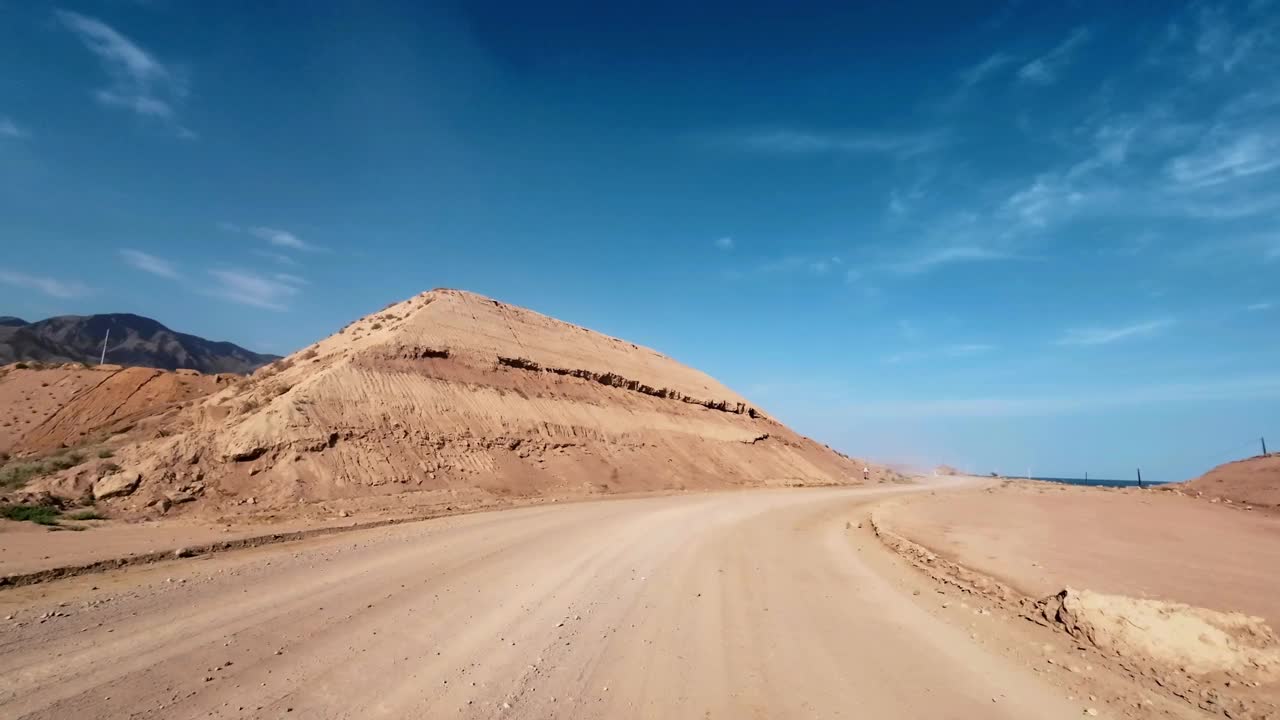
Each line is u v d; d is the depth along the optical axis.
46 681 5.53
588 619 8.61
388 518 17.14
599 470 34.28
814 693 6.57
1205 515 21.14
